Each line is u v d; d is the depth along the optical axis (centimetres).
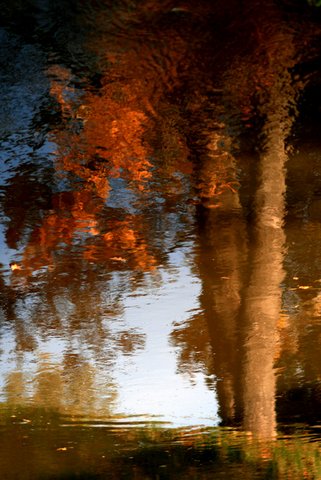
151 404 885
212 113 1694
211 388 912
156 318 1059
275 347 982
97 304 1095
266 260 1169
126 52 2008
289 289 1100
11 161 1529
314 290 1096
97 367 965
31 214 1334
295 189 1374
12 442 820
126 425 849
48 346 1010
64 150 1567
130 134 1619
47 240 1254
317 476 768
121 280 1145
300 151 1515
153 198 1376
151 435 823
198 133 1612
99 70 1914
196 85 1822
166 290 1117
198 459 793
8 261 1199
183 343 1005
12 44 2077
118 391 916
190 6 2267
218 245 1221
